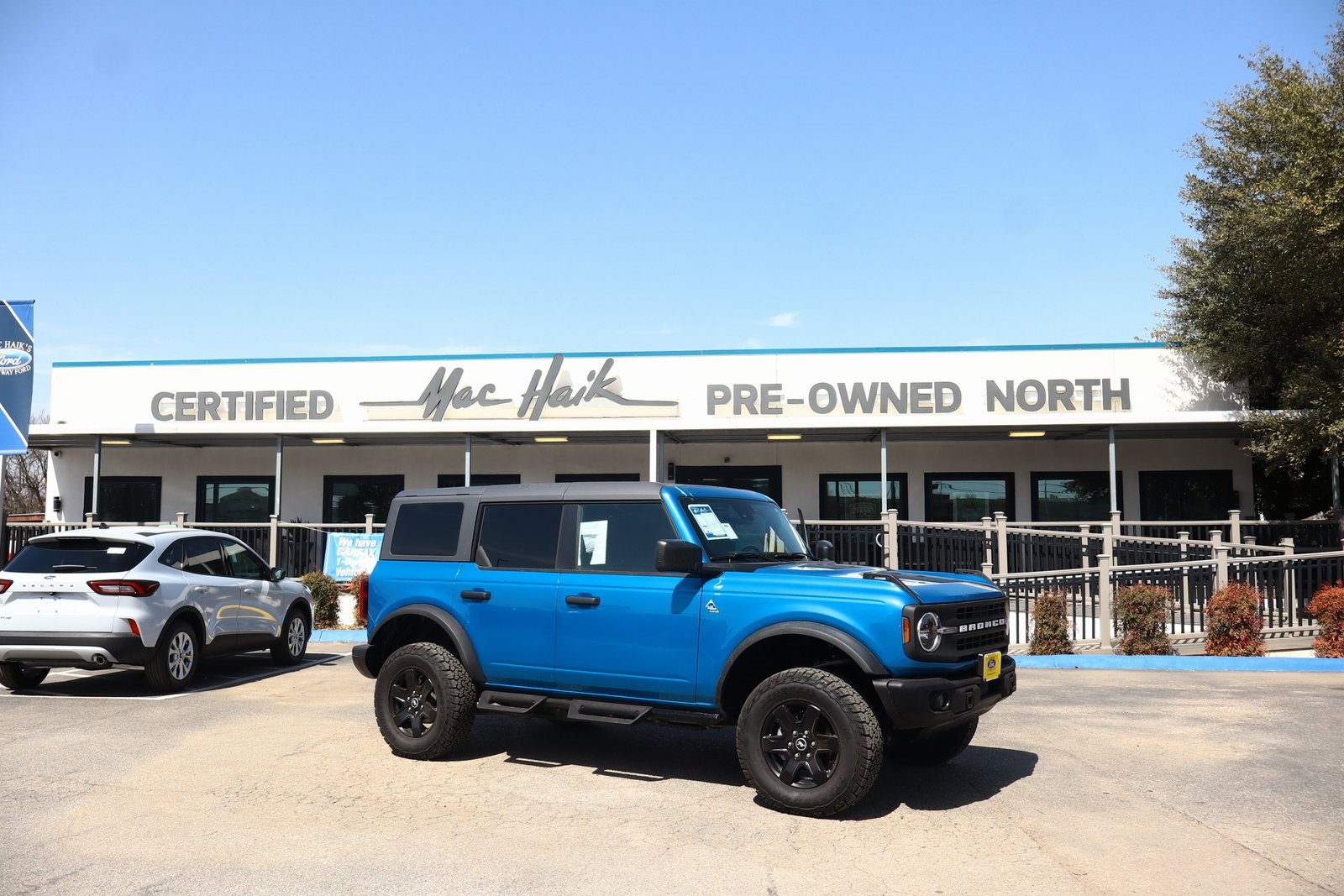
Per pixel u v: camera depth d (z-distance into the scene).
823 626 5.98
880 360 21.45
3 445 15.55
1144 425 19.98
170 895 4.63
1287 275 17.47
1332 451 17.78
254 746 7.74
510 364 22.25
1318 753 7.32
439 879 4.84
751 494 7.47
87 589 9.87
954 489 23.00
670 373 21.73
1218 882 4.79
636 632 6.59
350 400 22.59
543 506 7.22
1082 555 15.63
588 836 5.51
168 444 24.05
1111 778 6.71
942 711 5.80
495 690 7.26
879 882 4.80
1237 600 12.47
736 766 7.16
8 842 5.40
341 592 16.62
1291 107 17.19
